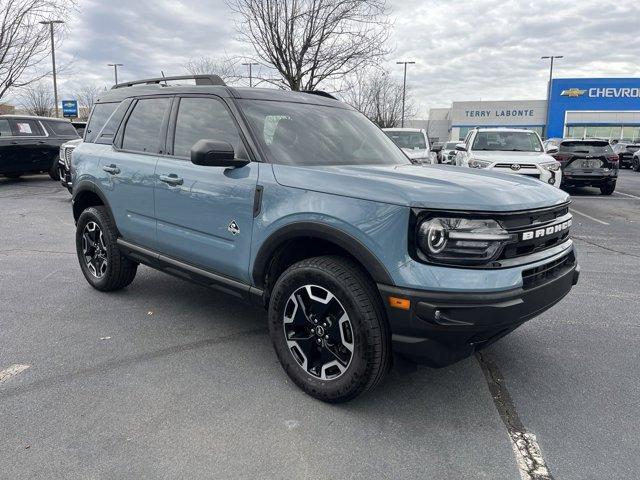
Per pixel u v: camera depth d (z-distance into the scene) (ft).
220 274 11.95
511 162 32.30
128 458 8.26
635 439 9.03
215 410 9.70
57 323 13.92
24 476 7.79
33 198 39.19
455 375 11.37
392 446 8.72
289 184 10.10
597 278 19.33
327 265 9.53
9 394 10.15
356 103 108.47
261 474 7.95
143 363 11.60
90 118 17.02
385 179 9.47
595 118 156.56
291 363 10.39
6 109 112.16
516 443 8.87
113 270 15.70
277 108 12.42
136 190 13.83
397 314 8.65
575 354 12.52
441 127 221.66
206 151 10.30
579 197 46.32
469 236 8.45
